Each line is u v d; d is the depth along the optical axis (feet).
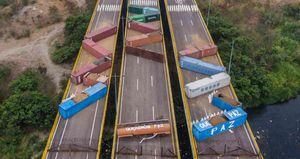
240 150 259.39
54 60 392.47
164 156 255.09
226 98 295.89
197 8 458.09
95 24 418.72
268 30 452.76
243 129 280.51
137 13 433.89
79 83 325.62
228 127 276.21
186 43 380.99
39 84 360.69
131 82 327.47
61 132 277.03
